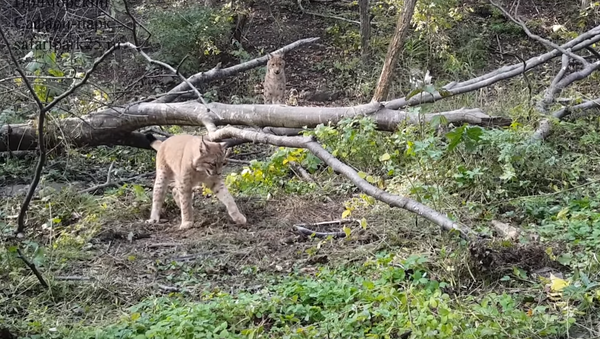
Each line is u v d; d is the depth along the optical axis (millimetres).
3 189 9438
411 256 6289
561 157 8852
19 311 6164
